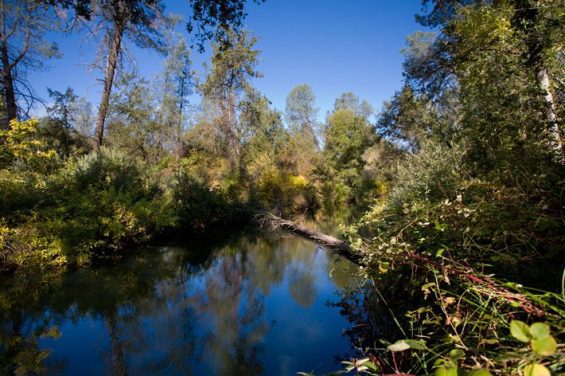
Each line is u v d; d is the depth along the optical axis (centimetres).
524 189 260
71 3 430
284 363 387
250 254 988
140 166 1180
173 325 493
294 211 1820
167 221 1038
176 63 2728
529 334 72
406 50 1994
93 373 368
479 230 224
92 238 771
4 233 641
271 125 3428
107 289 625
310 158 2403
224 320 511
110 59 1313
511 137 387
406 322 338
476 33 553
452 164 556
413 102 891
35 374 360
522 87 405
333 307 543
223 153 2352
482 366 106
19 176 796
